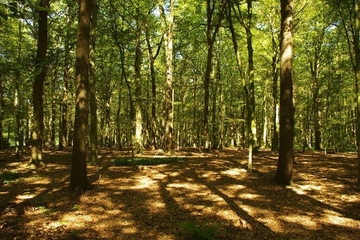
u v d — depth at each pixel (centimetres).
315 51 2419
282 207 760
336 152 2422
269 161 1628
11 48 2045
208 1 2053
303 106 2981
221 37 2759
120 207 754
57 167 1402
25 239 541
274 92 2253
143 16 2228
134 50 2356
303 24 2212
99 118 3784
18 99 1772
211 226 588
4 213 675
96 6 1573
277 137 2209
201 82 3566
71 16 2108
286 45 1016
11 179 1070
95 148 1513
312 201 814
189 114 3772
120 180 1091
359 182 981
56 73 2522
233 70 3256
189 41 2742
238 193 904
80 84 922
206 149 2562
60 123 3278
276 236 571
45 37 1409
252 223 643
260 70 2908
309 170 1310
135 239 554
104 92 3259
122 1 2067
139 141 2047
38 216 674
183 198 846
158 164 1499
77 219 660
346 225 631
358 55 998
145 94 3406
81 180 926
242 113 3350
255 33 2261
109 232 588
